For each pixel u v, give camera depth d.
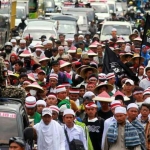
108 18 91.44
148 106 26.81
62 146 24.05
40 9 94.75
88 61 40.59
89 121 26.33
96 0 98.12
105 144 24.77
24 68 38.22
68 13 81.44
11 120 21.83
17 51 48.22
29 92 31.03
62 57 41.53
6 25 65.44
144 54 44.25
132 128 24.38
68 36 67.56
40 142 23.94
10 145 19.20
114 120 24.77
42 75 34.69
